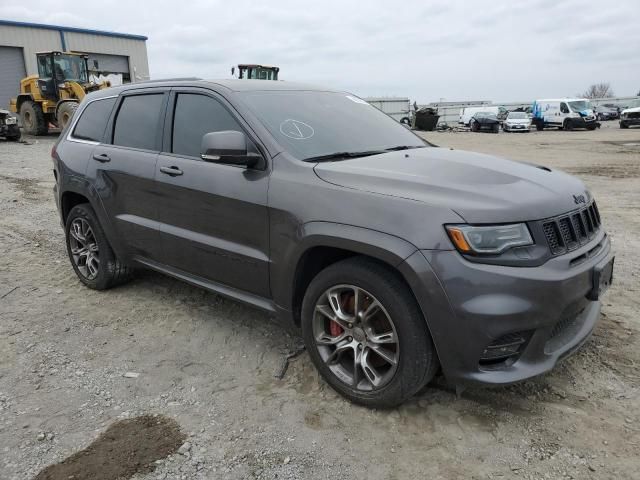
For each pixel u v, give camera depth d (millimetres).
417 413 2947
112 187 4324
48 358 3631
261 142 3334
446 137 29953
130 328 4094
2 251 6168
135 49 34656
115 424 2898
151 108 4176
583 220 2971
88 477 2490
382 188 2846
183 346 3797
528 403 3020
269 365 3512
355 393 2979
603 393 3098
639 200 8930
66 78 21000
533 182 2988
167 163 3854
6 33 27766
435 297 2562
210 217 3562
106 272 4680
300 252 3033
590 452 2615
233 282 3566
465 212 2590
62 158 4871
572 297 2682
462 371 2639
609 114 49656
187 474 2520
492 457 2604
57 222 7633
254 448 2697
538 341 2650
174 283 5016
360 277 2824
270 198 3174
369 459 2607
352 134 3760
